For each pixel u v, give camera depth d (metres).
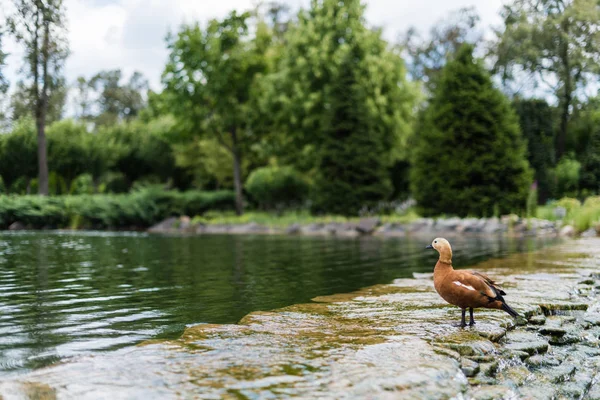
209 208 39.00
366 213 30.00
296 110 33.97
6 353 4.34
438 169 25.50
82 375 3.65
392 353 4.11
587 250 12.93
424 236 21.94
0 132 33.38
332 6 34.25
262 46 39.25
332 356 4.05
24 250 15.26
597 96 39.94
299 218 32.12
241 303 6.75
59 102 37.28
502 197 24.38
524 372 4.17
